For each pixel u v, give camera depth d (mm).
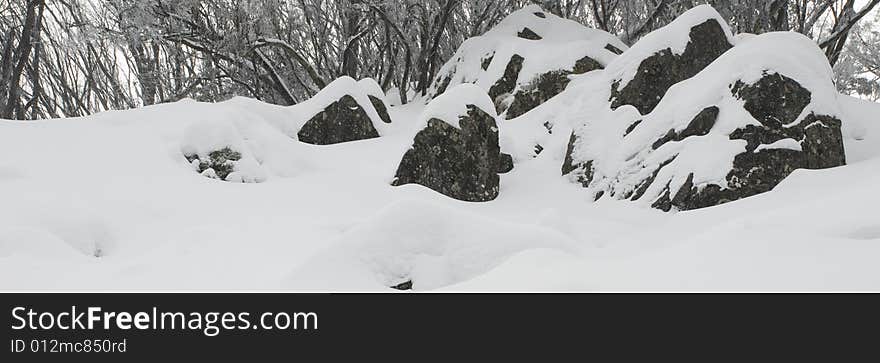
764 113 6039
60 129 6875
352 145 8766
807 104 6094
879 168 5281
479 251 3723
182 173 6418
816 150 5973
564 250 3875
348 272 3484
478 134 7250
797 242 2965
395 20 13938
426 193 6684
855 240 2883
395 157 8078
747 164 5812
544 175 7688
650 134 6691
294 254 4449
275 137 7371
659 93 7672
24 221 4871
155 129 7055
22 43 16141
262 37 13398
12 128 6738
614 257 4070
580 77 10000
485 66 11711
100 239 5035
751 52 6422
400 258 3623
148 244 5008
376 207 6195
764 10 12688
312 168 7266
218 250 4645
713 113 6312
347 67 15836
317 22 15055
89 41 12633
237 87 15102
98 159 6301
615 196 6527
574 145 7602
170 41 13617
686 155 6102
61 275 4129
